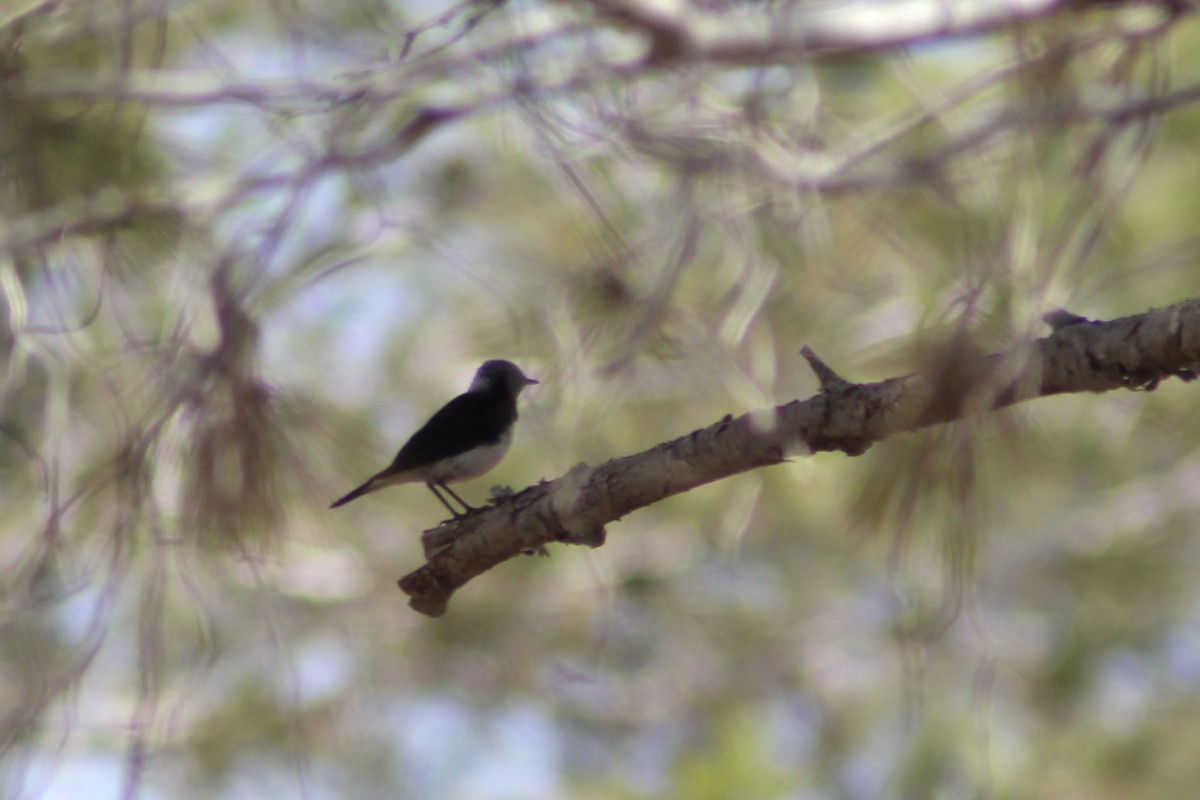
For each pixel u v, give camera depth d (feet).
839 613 50.67
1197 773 44.78
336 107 24.40
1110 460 46.57
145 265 26.17
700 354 19.81
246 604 38.78
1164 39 20.97
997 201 18.70
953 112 21.17
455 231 32.17
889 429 21.17
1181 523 46.65
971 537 17.01
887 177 19.95
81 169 26.27
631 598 48.03
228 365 21.27
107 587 20.63
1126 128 18.83
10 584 20.92
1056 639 46.96
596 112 22.25
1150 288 36.22
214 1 34.14
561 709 49.75
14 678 21.08
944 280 19.12
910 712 17.22
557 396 20.08
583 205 22.00
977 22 29.71
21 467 33.99
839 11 31.27
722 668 50.37
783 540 46.60
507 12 23.94
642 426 25.08
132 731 20.43
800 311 22.84
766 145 21.76
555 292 20.89
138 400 22.20
